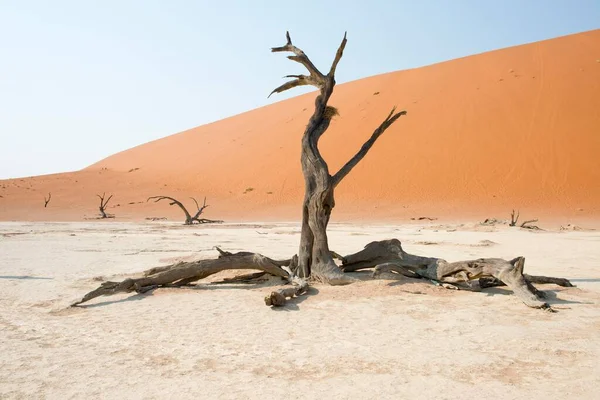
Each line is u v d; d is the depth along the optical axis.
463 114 63.09
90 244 19.47
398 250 9.91
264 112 92.56
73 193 65.56
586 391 4.23
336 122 70.00
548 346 5.50
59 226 34.78
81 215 51.91
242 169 69.12
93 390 4.29
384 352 5.36
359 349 5.46
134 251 16.53
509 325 6.45
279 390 4.30
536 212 45.09
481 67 73.81
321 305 7.71
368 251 10.17
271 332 6.20
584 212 44.16
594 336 5.90
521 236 24.70
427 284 9.08
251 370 4.82
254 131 82.50
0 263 13.05
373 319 6.82
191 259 13.51
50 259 14.06
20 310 7.46
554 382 4.45
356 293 8.48
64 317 7.02
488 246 18.66
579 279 10.26
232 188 64.62
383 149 61.62
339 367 4.89
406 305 7.66
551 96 61.84
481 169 54.97
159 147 93.75
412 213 47.34
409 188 54.53
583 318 6.80
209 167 72.94
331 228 33.12
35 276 10.75
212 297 8.40
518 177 52.62
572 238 23.41
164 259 13.93
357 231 29.25
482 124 60.72
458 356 5.20
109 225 36.88
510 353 5.29
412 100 69.50
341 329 6.32
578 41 74.62
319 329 6.33
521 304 7.68
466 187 52.97
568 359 5.08
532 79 66.25
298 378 4.59
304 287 8.55
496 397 4.12
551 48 73.81
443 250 16.78
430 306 7.59
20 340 5.83
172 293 8.73
